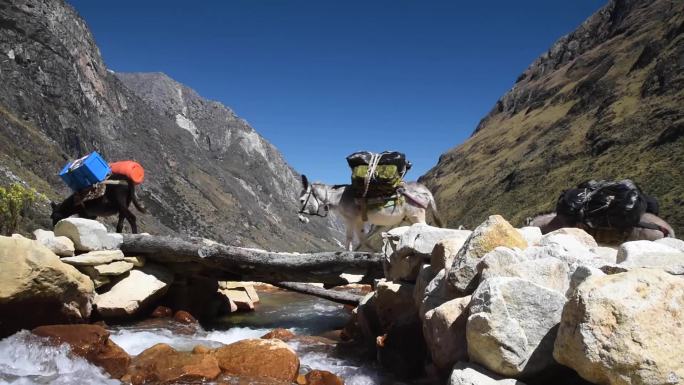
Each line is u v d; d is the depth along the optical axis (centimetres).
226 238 18638
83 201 980
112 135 18162
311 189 1191
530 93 18438
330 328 941
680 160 6412
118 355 584
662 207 5622
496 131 17250
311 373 557
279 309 1146
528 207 9038
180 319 925
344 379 588
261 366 548
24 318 671
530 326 393
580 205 841
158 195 17650
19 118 11088
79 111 14438
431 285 560
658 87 9300
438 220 1150
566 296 413
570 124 11831
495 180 12256
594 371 329
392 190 1113
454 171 16412
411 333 611
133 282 895
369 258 881
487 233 509
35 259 659
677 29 10562
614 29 17525
